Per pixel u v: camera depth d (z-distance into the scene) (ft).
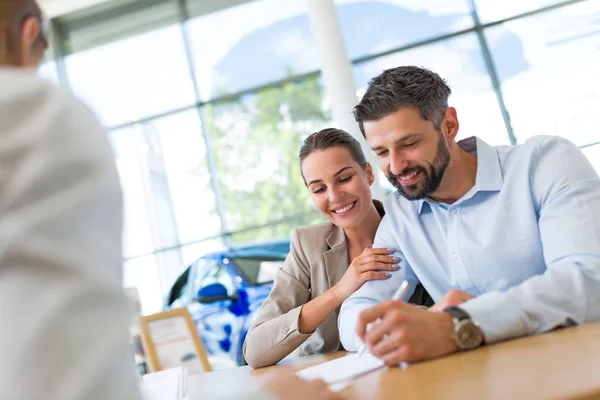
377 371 2.90
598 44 20.35
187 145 22.97
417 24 21.56
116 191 1.46
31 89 1.39
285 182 22.63
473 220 4.52
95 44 23.95
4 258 1.27
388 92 4.33
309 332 4.84
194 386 3.84
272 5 23.08
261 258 13.39
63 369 1.23
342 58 18.90
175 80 23.30
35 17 1.71
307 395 1.89
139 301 1.94
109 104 23.52
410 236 4.93
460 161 4.62
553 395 1.62
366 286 4.81
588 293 3.28
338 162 5.44
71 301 1.27
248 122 22.93
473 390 1.88
